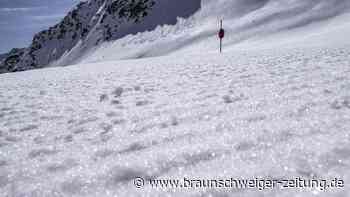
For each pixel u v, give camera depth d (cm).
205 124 362
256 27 9012
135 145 312
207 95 543
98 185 233
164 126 375
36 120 461
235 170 239
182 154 272
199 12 12275
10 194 229
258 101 458
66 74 1363
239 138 300
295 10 8944
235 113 402
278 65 911
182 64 1328
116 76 1015
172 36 11850
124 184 232
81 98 632
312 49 1477
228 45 8644
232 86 617
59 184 237
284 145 277
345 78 595
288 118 359
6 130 411
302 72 718
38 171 266
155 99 552
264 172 233
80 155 297
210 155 268
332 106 402
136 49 12619
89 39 16612
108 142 329
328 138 285
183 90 624
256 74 754
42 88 849
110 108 509
